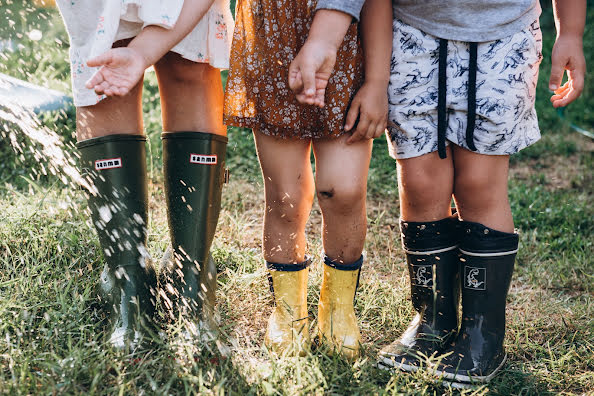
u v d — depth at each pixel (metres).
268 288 2.02
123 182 1.67
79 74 1.62
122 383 1.40
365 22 1.60
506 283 1.69
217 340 1.58
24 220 2.15
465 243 1.68
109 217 1.67
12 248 2.04
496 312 1.69
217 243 2.27
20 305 1.68
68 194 2.43
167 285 1.71
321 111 1.60
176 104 1.71
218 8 1.68
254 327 1.85
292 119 1.61
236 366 1.52
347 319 1.73
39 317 1.70
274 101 1.61
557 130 4.60
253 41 1.61
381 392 1.46
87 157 1.67
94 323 1.72
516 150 1.63
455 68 1.59
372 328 1.89
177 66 1.67
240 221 2.56
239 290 2.00
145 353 1.57
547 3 7.10
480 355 1.66
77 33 1.60
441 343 1.72
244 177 3.18
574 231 2.82
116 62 1.33
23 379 1.37
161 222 2.38
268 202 1.72
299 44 1.58
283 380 1.50
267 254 1.75
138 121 1.72
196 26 1.62
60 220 2.21
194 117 1.71
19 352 1.50
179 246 1.73
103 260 1.99
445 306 1.75
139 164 1.70
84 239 2.11
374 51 1.60
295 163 1.68
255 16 1.60
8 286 1.77
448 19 1.57
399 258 2.41
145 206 1.73
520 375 1.65
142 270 1.70
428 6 1.58
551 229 2.84
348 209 1.65
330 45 1.44
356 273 1.75
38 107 3.23
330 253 1.72
